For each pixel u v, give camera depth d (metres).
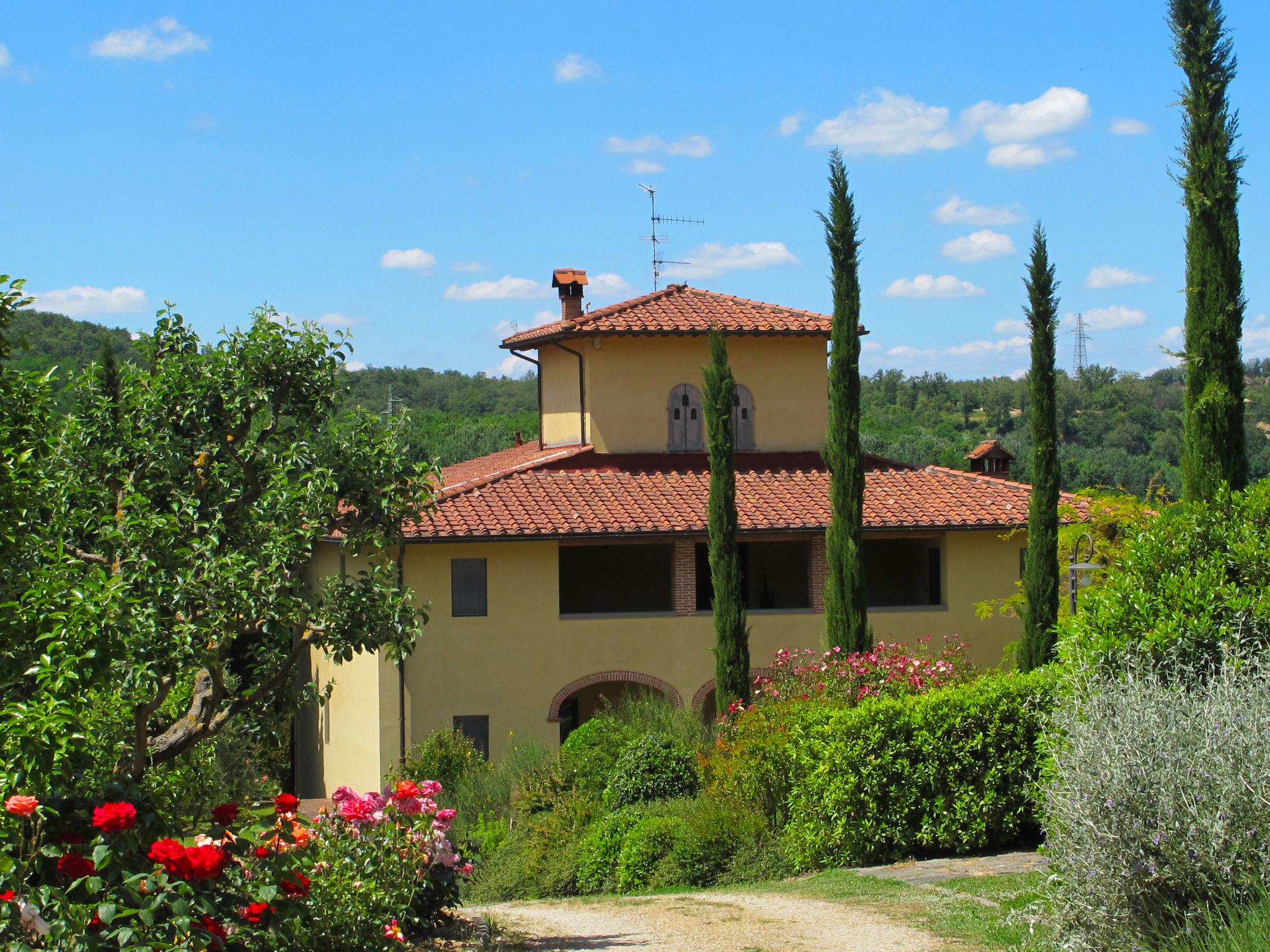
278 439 12.96
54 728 7.48
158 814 8.23
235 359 12.68
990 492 28.34
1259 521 11.17
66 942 6.95
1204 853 8.12
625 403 29.36
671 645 25.73
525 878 17.84
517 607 25.14
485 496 26.16
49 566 9.79
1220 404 13.99
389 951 10.43
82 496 12.02
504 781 22.02
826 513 26.58
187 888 7.46
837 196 22.45
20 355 44.12
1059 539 25.31
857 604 22.03
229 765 17.36
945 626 27.12
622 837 17.53
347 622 12.12
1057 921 9.05
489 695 24.89
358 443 12.88
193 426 12.59
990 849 14.94
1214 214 14.35
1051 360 21.92
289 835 8.97
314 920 9.78
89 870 7.33
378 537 12.88
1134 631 10.61
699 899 14.05
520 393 94.19
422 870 11.39
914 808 14.93
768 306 31.30
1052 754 9.74
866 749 14.92
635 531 25.20
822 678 20.72
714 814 16.86
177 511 11.52
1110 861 8.43
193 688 12.25
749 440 30.00
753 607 31.89
